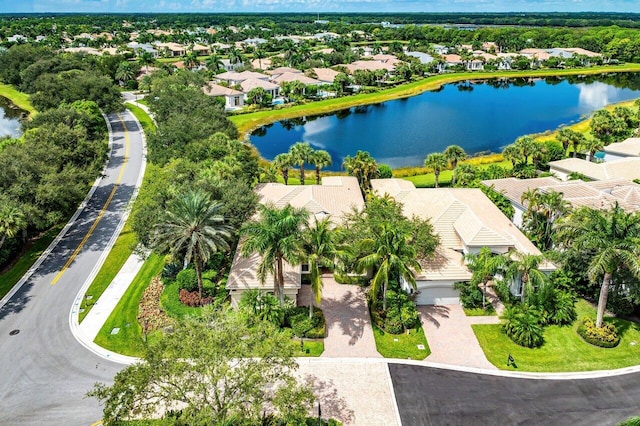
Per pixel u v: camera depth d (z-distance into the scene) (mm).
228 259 47156
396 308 38000
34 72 116688
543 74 173000
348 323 38000
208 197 39219
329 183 58812
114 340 35969
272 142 96875
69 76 104750
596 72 176000
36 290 42688
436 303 40906
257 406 23125
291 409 24047
